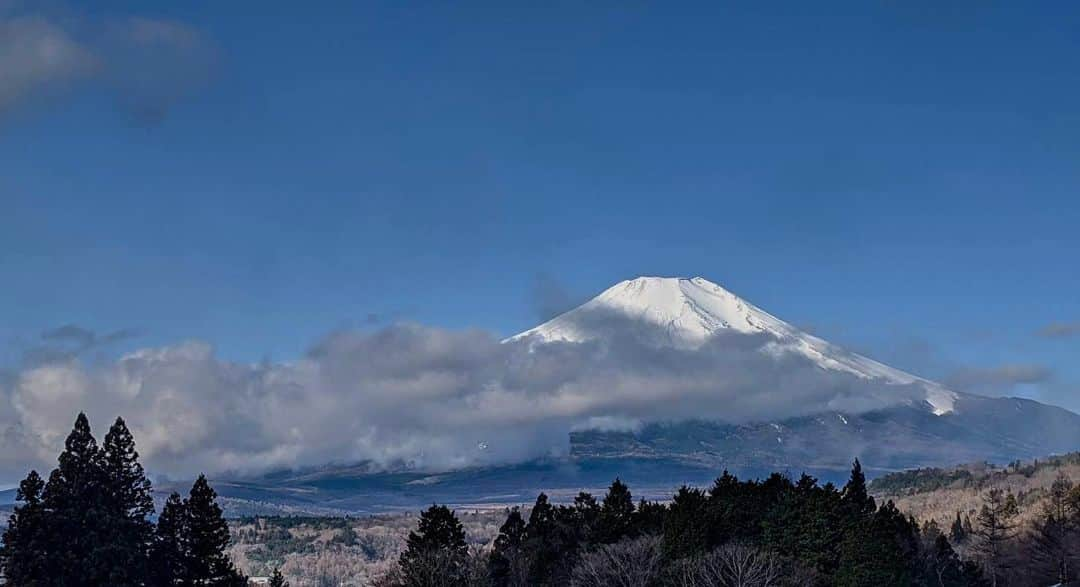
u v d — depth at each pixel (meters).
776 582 111.44
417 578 128.75
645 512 140.38
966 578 157.38
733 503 130.00
